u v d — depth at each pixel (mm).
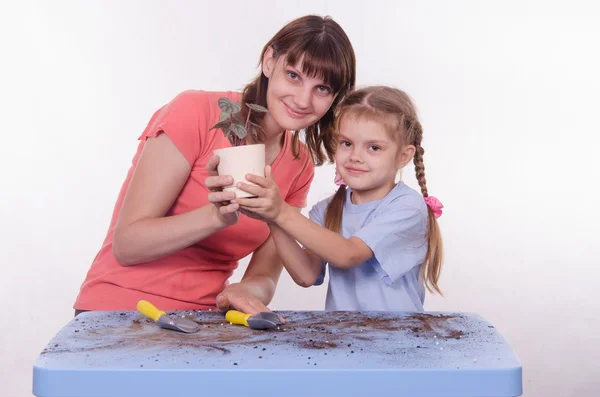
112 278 1545
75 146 4613
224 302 1371
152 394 956
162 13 4656
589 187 4629
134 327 1196
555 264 4031
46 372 958
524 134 4785
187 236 1435
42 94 4633
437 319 1273
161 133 1495
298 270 1635
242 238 1650
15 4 4645
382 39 4789
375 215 1689
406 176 4688
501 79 4809
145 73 4668
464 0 4750
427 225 1731
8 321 3326
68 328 1187
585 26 4773
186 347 1071
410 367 974
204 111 1542
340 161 1699
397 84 4801
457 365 985
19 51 4648
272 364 983
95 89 4660
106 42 4664
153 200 1488
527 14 4785
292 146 1708
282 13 4664
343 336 1146
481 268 3994
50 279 3760
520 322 3404
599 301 3615
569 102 4781
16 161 4578
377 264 1625
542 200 4621
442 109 4805
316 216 1830
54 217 4270
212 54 4684
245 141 1532
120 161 4625
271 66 1554
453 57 4793
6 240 4082
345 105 1688
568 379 2805
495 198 4566
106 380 956
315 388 959
